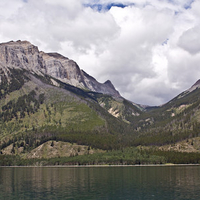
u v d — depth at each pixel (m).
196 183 178.75
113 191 153.38
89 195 142.75
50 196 141.25
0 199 135.38
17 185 178.88
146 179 199.88
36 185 178.00
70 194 145.75
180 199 131.75
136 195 141.75
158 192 148.88
